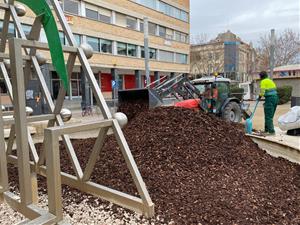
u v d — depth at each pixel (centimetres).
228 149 379
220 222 220
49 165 177
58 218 180
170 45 3073
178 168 319
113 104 1605
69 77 234
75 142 519
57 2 238
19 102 183
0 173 245
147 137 388
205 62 4362
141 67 2561
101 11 2138
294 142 497
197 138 384
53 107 272
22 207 202
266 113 613
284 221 230
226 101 819
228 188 286
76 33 1894
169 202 249
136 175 218
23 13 293
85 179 257
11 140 337
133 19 2500
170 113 454
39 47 200
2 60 312
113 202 238
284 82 2125
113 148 390
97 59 2069
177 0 3181
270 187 300
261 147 499
